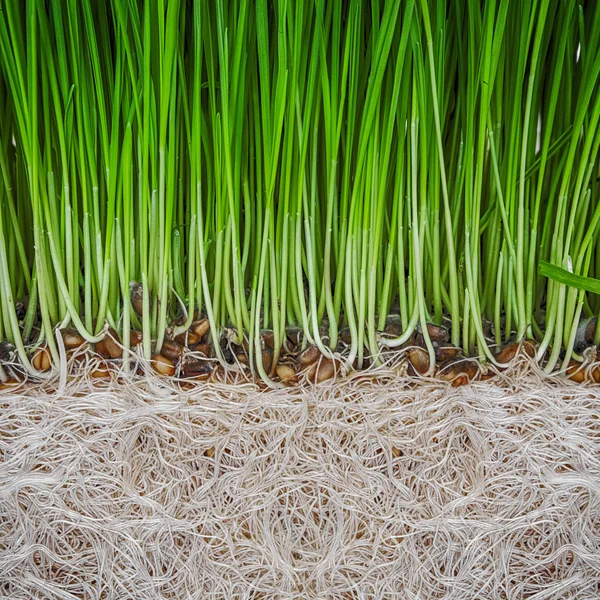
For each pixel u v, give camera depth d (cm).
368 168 20
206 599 20
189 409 20
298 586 20
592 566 20
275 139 19
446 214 20
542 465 20
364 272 20
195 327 20
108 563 20
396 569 20
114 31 20
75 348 20
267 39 19
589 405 20
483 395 20
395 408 20
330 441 20
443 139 22
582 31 20
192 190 20
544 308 22
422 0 18
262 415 20
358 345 20
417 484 20
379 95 19
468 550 20
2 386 20
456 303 20
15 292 22
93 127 20
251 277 22
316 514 20
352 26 19
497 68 20
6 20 19
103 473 20
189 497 20
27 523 20
